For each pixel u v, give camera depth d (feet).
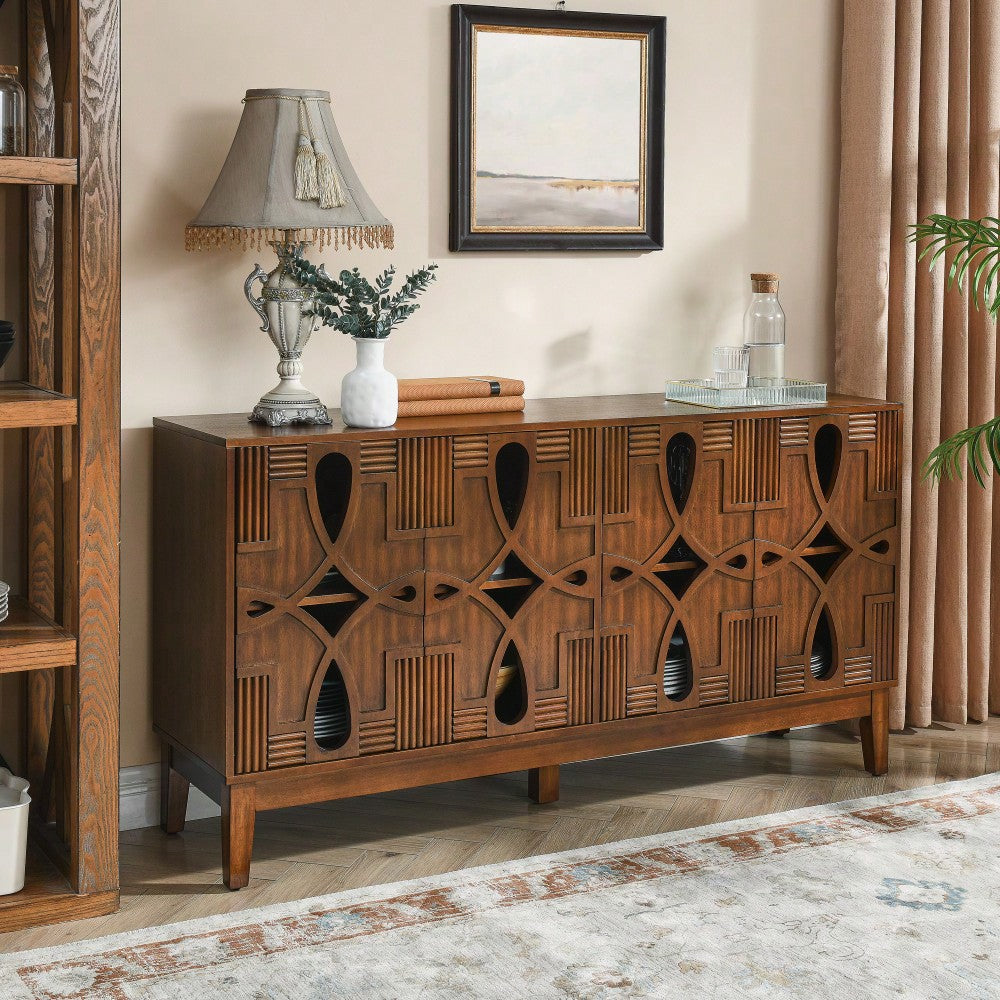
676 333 11.71
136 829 10.07
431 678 9.37
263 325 9.77
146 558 9.91
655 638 10.14
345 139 10.19
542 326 11.14
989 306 12.28
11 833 8.39
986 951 8.09
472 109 10.55
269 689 8.84
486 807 10.46
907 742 12.09
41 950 8.04
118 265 8.15
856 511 10.84
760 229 11.94
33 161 7.84
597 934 8.29
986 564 12.50
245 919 8.48
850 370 12.09
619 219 11.25
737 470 10.25
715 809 10.42
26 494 9.34
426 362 10.71
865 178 11.81
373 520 9.02
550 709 9.81
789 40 11.85
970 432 10.98
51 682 9.53
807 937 8.26
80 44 7.87
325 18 10.02
